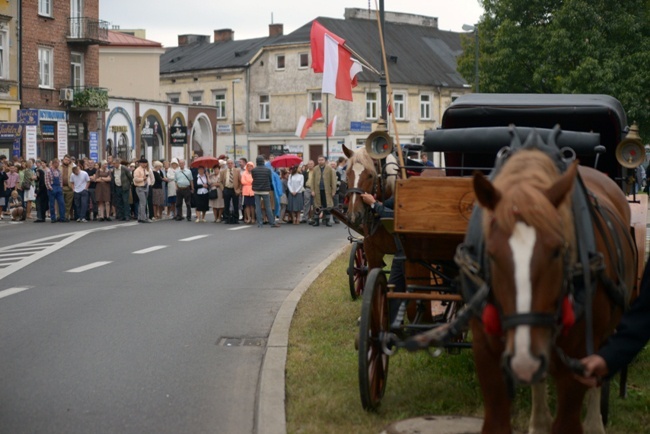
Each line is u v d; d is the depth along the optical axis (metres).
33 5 46.56
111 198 31.53
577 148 7.15
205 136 63.53
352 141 69.94
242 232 26.19
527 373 4.22
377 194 10.52
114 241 22.62
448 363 8.39
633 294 7.13
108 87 63.69
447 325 5.29
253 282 14.77
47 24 47.66
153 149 57.41
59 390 8.04
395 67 73.00
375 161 10.46
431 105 74.62
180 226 28.84
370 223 10.30
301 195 30.34
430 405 7.24
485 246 4.80
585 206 5.31
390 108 10.16
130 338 10.24
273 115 74.75
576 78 38.94
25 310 12.11
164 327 10.90
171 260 18.12
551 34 39.47
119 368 8.84
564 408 5.13
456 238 7.24
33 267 17.08
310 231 26.86
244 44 82.44
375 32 75.69
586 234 5.16
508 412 5.23
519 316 4.29
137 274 15.86
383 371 7.45
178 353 9.50
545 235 4.35
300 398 7.51
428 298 7.44
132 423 7.08
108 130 52.41
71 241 22.69
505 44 41.25
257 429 6.77
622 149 7.80
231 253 19.56
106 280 15.08
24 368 8.84
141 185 30.64
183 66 82.00
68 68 49.44
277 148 74.38
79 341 10.07
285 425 6.78
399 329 7.41
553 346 4.66
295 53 73.19
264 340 10.15
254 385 8.23
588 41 39.22
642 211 8.24
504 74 41.53
